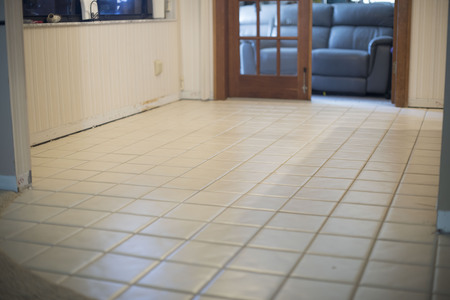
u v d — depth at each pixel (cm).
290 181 346
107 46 534
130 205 306
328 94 716
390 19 736
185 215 289
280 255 238
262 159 399
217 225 274
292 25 644
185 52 670
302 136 471
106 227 274
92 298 204
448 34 252
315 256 237
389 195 316
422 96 598
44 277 221
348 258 235
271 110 598
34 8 448
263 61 662
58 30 466
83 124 507
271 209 296
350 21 751
